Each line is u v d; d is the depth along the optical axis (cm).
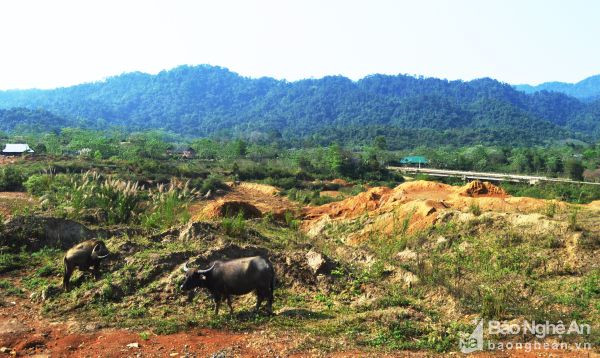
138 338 975
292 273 1384
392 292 1313
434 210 2266
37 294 1223
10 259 1457
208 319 1070
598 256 1463
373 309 1188
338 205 3522
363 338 985
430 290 1307
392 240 2134
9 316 1095
